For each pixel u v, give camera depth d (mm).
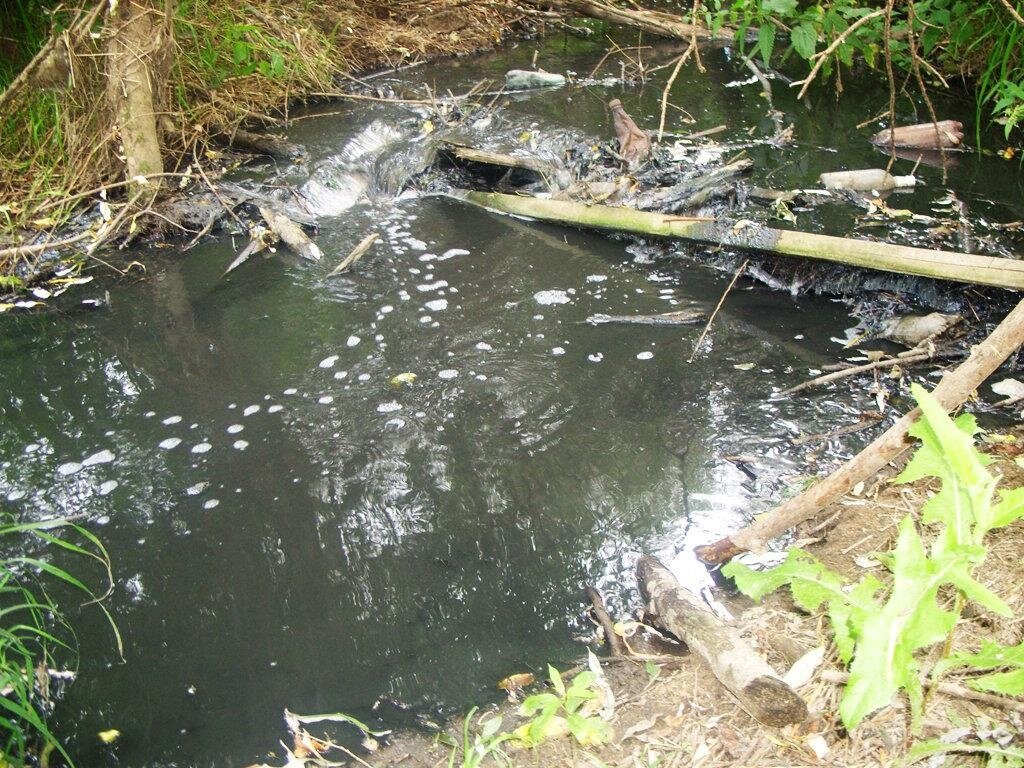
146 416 3742
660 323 4211
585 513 3209
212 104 6094
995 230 4730
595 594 2898
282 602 2926
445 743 2461
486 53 7691
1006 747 2137
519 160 5449
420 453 3500
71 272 4816
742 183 5125
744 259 4586
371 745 2469
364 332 4211
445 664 2701
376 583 2977
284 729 2531
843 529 3008
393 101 6555
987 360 2730
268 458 3502
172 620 2881
